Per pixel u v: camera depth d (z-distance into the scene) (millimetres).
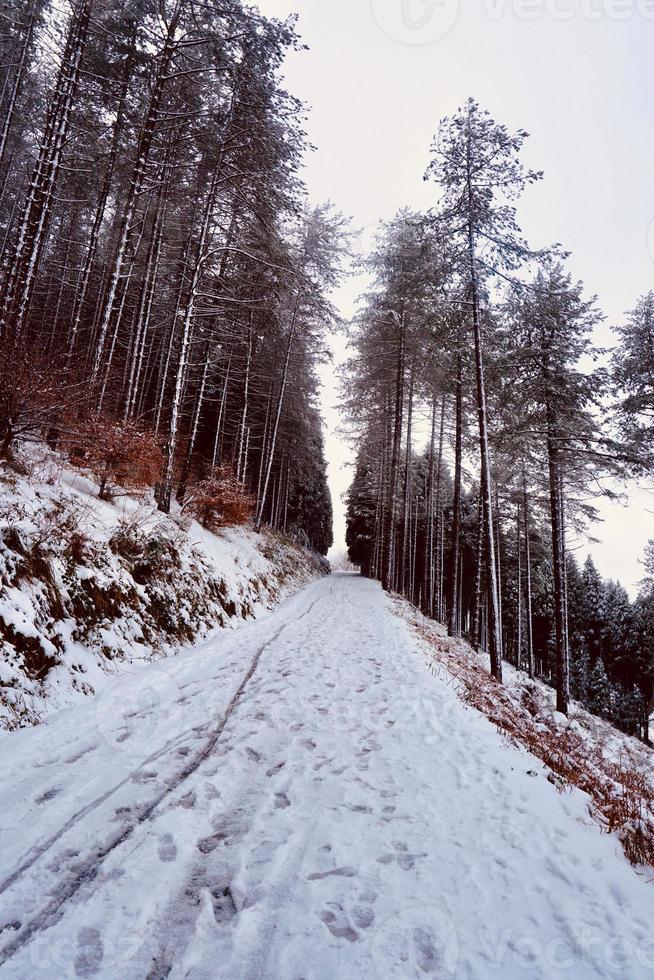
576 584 39938
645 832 3303
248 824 2961
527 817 3191
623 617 36375
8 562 4543
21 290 8680
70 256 19844
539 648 37906
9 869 2361
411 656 8086
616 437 15172
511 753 4406
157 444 10695
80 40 10164
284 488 33031
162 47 11000
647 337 16016
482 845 2848
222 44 10914
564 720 9953
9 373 5727
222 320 16328
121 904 2205
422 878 2516
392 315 20062
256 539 19172
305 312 20656
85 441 7785
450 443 21969
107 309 9680
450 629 19547
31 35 12875
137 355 13195
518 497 20266
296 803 3252
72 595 5348
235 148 11859
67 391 6852
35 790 3076
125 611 6215
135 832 2762
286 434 27719
